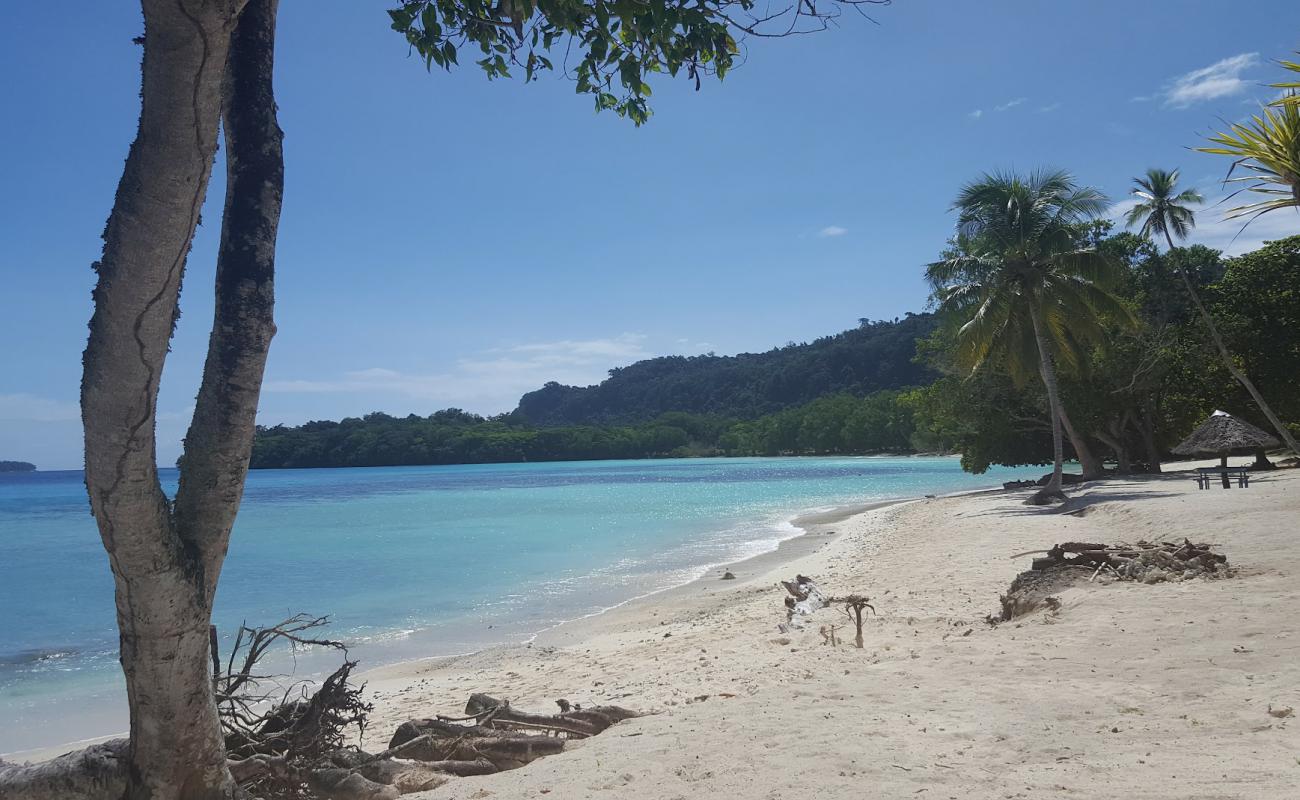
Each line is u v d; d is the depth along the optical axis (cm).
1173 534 1689
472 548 2825
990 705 592
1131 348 3734
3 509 6456
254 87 415
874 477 7194
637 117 496
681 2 439
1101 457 4778
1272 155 530
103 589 2241
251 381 423
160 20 292
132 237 326
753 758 502
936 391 4284
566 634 1464
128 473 367
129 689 434
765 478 7606
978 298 3177
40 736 1005
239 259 416
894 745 512
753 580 1920
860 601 995
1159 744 480
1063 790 416
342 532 3475
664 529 3322
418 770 578
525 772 535
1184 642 732
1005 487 4206
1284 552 1238
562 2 432
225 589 2048
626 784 475
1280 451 4384
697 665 1014
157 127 314
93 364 345
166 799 438
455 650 1388
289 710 594
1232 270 3959
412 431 15975
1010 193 3006
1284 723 498
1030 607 1045
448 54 473
